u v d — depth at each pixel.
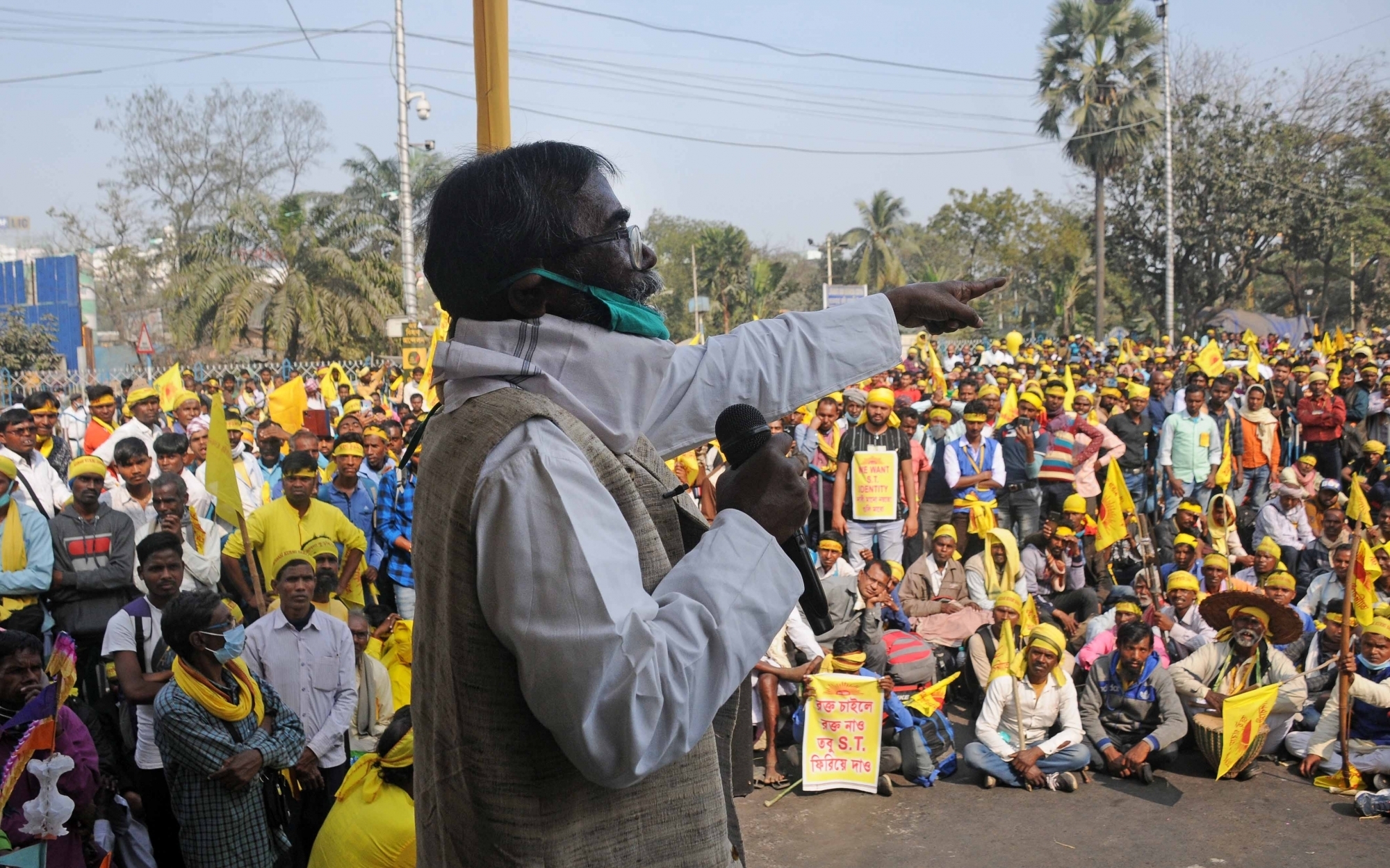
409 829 3.74
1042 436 10.06
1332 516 9.12
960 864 5.20
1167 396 13.15
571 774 1.23
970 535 9.48
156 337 37.78
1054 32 39.50
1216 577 7.69
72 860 3.76
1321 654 6.84
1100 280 39.94
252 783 4.21
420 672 1.37
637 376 1.31
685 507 1.40
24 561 5.44
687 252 54.41
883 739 6.48
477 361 1.28
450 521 1.22
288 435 9.02
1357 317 46.38
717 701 1.18
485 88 3.61
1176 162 39.97
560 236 1.31
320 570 5.53
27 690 3.82
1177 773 6.36
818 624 1.41
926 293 1.82
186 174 37.00
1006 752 6.23
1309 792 6.03
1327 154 39.97
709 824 1.30
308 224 31.95
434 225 1.37
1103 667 6.55
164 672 4.59
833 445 9.63
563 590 1.13
